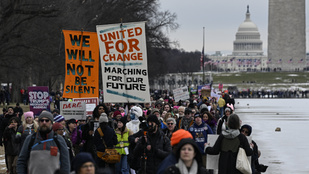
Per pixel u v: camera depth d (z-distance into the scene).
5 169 33.19
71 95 30.17
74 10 90.44
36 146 17.16
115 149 23.92
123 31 28.12
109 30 28.22
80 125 28.45
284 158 39.88
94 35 30.16
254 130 63.75
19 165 17.45
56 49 81.50
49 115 17.31
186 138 13.51
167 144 21.22
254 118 84.75
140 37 28.03
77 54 30.16
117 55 28.33
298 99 190.75
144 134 22.47
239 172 20.30
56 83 154.12
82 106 29.02
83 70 30.25
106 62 28.50
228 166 20.23
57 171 12.03
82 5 100.69
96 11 104.75
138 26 27.97
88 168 12.09
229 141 20.33
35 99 34.06
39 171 17.00
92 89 30.34
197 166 13.57
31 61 79.44
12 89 121.19
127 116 30.50
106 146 23.67
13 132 29.42
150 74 135.88
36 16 73.44
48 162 17.05
